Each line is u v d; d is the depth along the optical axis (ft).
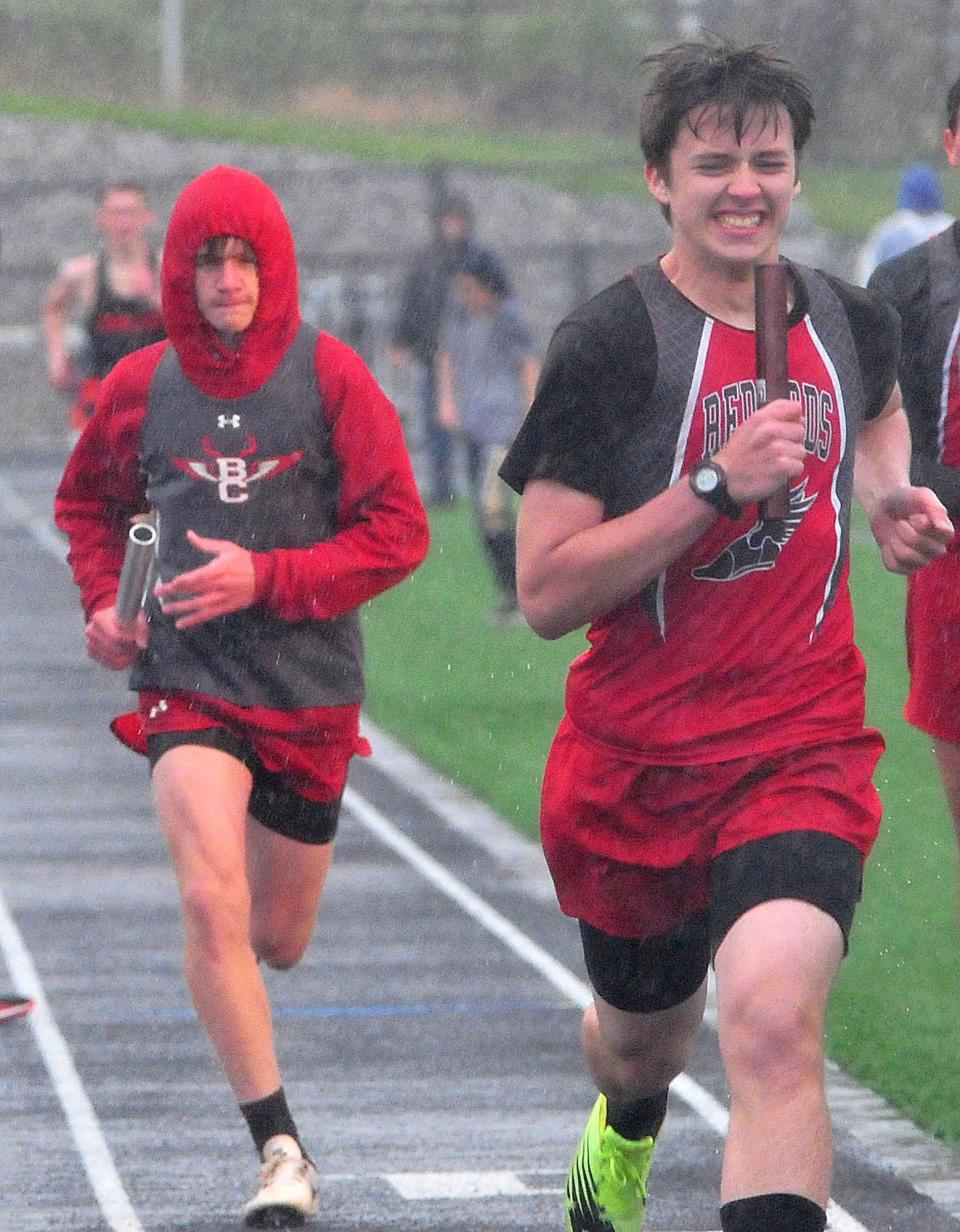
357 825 89.10
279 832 49.57
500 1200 47.62
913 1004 63.62
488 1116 53.83
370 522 48.39
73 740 104.37
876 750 37.68
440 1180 48.98
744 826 36.32
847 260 309.01
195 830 46.42
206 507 48.65
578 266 280.51
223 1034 46.09
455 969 68.08
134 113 362.53
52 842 84.84
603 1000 39.83
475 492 139.95
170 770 47.29
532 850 84.89
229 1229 45.75
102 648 48.11
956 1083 55.77
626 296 36.78
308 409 48.44
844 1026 61.26
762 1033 33.63
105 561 50.93
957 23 345.72
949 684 50.72
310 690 48.44
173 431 48.78
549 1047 59.93
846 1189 48.37
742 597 36.78
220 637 47.85
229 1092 55.77
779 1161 32.99
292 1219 45.78
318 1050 59.52
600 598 35.70
